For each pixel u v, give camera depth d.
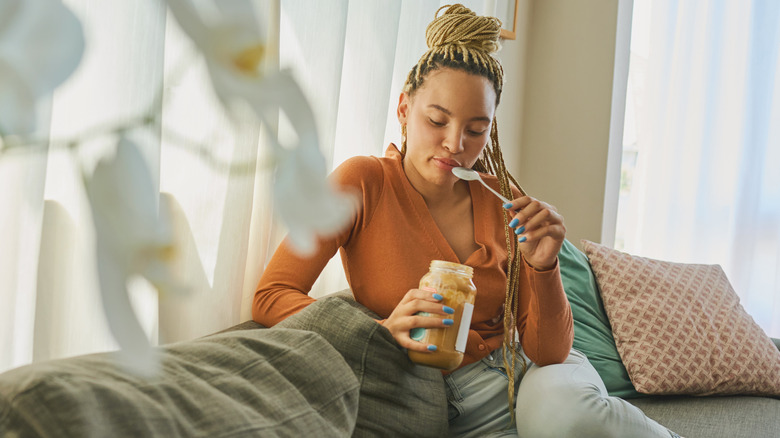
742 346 1.91
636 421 1.23
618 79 2.84
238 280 1.32
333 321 1.08
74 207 1.00
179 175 1.19
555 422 1.21
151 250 0.23
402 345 1.12
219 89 0.22
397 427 1.09
